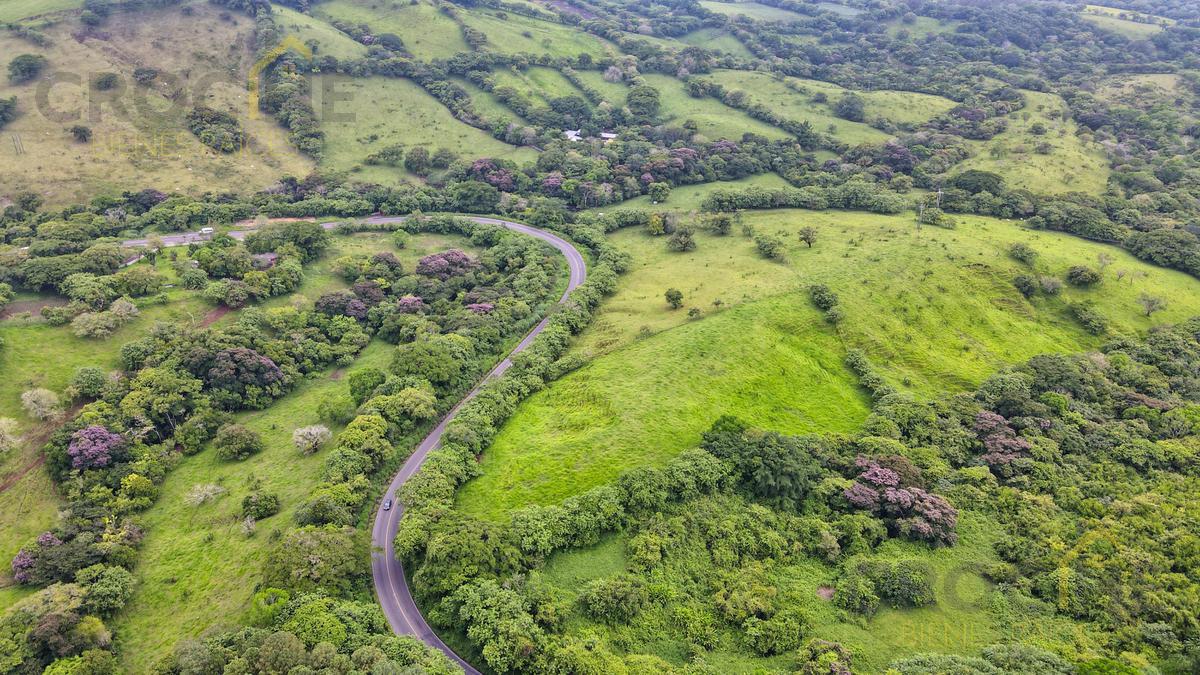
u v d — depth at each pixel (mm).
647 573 81875
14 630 72375
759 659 73000
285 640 66938
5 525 90938
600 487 92625
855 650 72312
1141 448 100188
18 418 105000
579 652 69000
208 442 111812
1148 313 140375
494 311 145250
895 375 125438
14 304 130875
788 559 85500
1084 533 85812
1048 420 106375
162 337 126188
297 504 95438
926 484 96438
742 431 102688
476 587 76688
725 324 131500
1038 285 144750
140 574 85375
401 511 95188
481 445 104688
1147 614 73750
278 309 143500
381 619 75688
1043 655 68000
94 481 97000
